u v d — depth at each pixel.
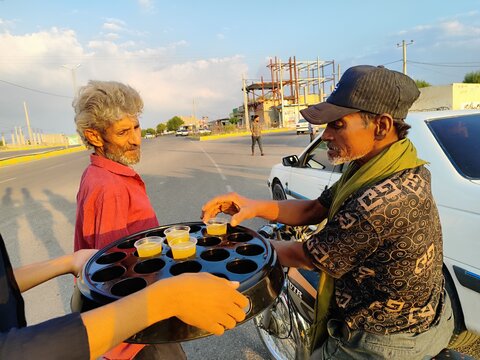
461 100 25.56
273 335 2.06
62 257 1.24
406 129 1.12
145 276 1.06
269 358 2.28
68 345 0.57
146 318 0.68
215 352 2.36
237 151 16.98
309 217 1.61
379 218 1.01
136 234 1.34
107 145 1.37
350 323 1.22
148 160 16.05
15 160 21.72
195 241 1.27
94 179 1.33
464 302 1.77
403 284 1.08
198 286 0.73
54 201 7.59
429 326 1.17
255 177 8.77
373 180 1.08
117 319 0.64
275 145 18.23
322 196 1.58
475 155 2.10
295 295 1.82
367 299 1.16
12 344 0.54
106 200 1.30
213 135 35.00
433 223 1.08
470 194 1.84
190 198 6.82
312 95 48.66
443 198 1.96
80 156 22.42
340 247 1.09
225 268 1.08
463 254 1.75
